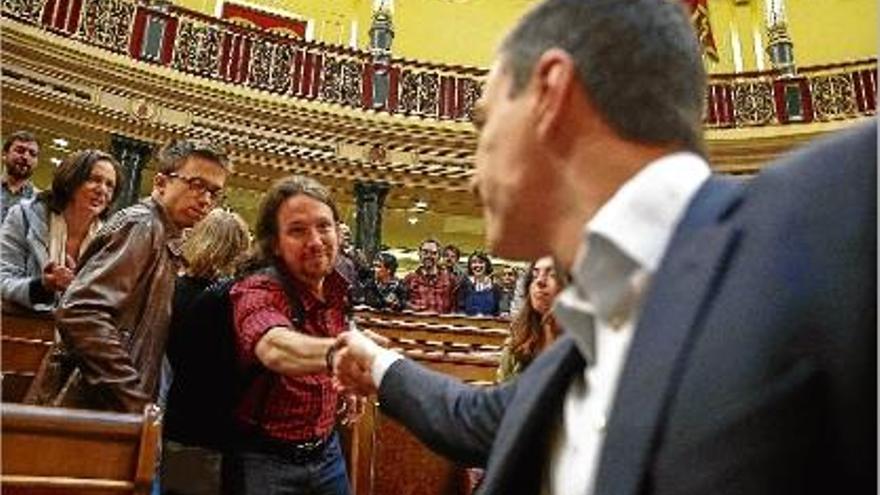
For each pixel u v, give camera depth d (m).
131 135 9.27
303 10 12.52
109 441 1.53
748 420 0.48
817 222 0.52
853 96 10.41
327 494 1.79
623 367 0.58
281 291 1.73
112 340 1.72
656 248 0.64
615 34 0.70
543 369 0.83
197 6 11.83
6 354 2.63
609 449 0.55
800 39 13.14
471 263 7.45
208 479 1.72
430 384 1.16
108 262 1.79
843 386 0.46
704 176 0.67
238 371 1.73
